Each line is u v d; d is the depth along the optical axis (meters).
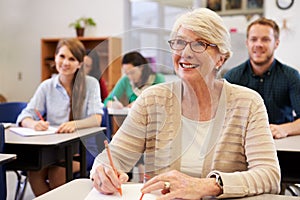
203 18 1.27
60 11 5.61
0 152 2.06
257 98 1.38
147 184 1.18
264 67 2.73
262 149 1.30
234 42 4.43
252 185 1.19
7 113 3.11
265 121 1.34
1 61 5.87
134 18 5.52
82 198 1.17
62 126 2.55
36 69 5.77
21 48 5.82
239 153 1.35
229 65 4.43
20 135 2.45
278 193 1.26
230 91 1.37
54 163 2.39
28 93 5.83
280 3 4.55
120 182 1.21
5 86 5.92
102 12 5.44
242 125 1.34
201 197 1.15
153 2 5.39
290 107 2.79
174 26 1.32
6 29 5.87
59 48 2.70
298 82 2.68
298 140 2.19
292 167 2.12
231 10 5.00
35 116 2.84
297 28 4.51
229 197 1.17
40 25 5.71
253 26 2.71
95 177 1.25
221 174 1.19
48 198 1.17
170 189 1.15
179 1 5.27
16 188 3.31
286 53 4.56
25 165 2.29
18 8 5.79
